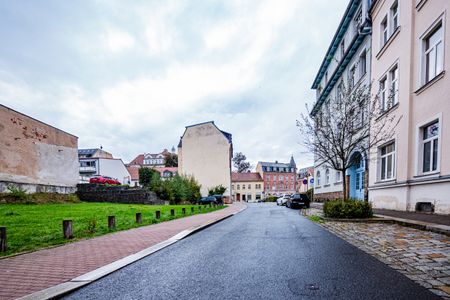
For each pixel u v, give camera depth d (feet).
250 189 257.34
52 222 29.68
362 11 55.26
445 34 28.55
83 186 81.05
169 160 287.89
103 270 13.99
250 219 40.40
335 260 15.14
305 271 13.32
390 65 40.70
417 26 34.04
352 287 11.09
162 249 19.29
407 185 34.27
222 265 14.84
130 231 27.07
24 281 12.52
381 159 43.68
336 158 35.60
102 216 37.17
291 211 57.00
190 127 148.15
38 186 64.28
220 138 140.97
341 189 65.87
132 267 14.85
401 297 10.03
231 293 10.81
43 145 67.26
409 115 34.71
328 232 24.84
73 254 17.51
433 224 22.24
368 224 28.12
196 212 52.34
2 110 54.90
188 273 13.60
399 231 22.77
